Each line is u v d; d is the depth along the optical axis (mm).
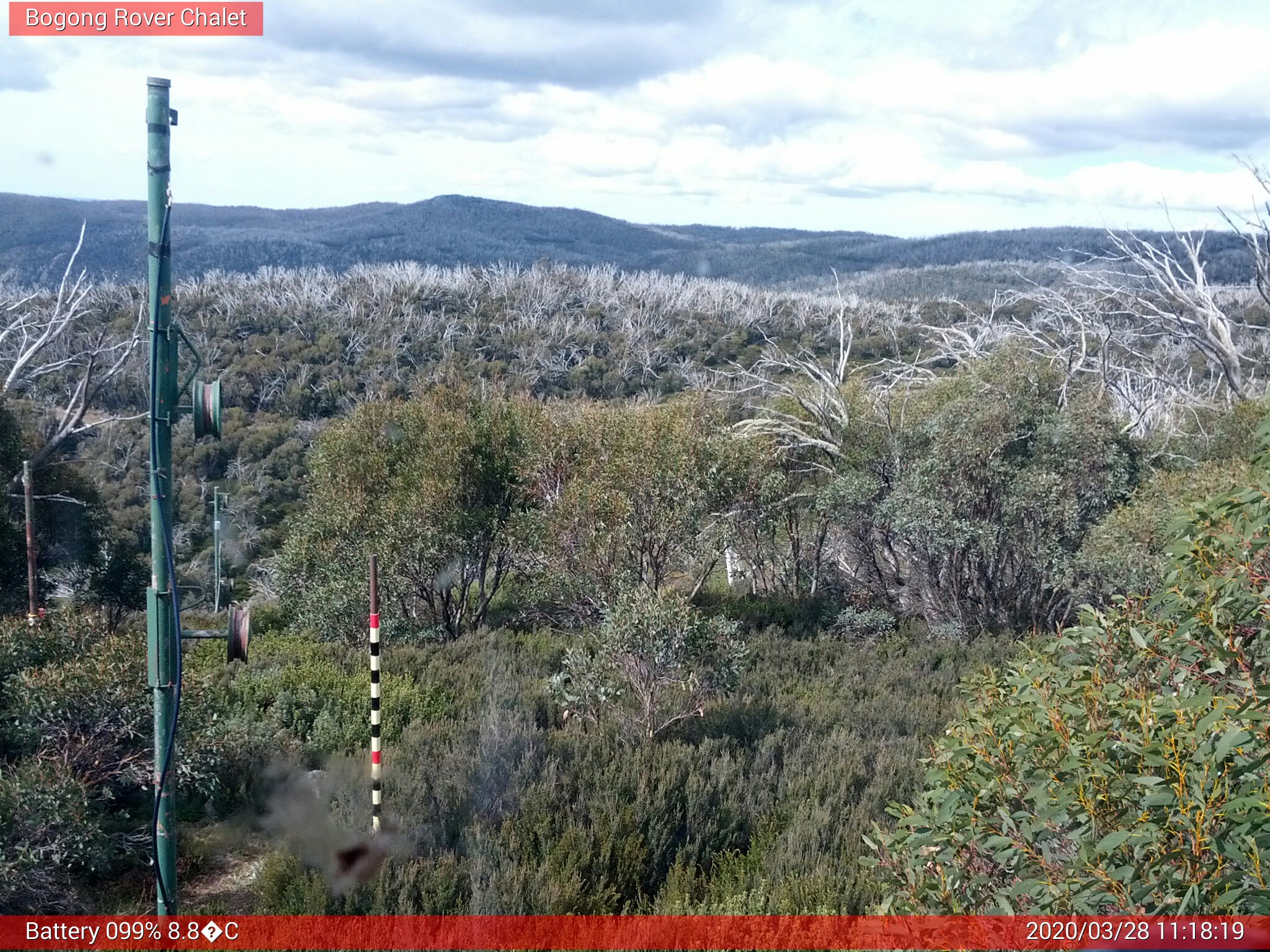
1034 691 3891
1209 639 3594
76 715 6844
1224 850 2992
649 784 7285
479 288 64188
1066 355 18078
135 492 27812
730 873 6289
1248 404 14727
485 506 14555
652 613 8938
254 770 7703
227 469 31828
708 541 14461
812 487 16531
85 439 30812
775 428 16781
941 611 13969
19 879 5773
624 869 6254
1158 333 21906
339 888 5902
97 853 6234
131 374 35188
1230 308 27031
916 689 10992
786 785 7508
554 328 49312
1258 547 3371
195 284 57094
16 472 14695
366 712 9234
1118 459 12922
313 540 14336
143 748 7125
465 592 14156
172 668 4762
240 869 6727
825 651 13070
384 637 13062
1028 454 13297
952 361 35188
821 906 5398
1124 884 3166
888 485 14805
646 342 48562
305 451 33406
